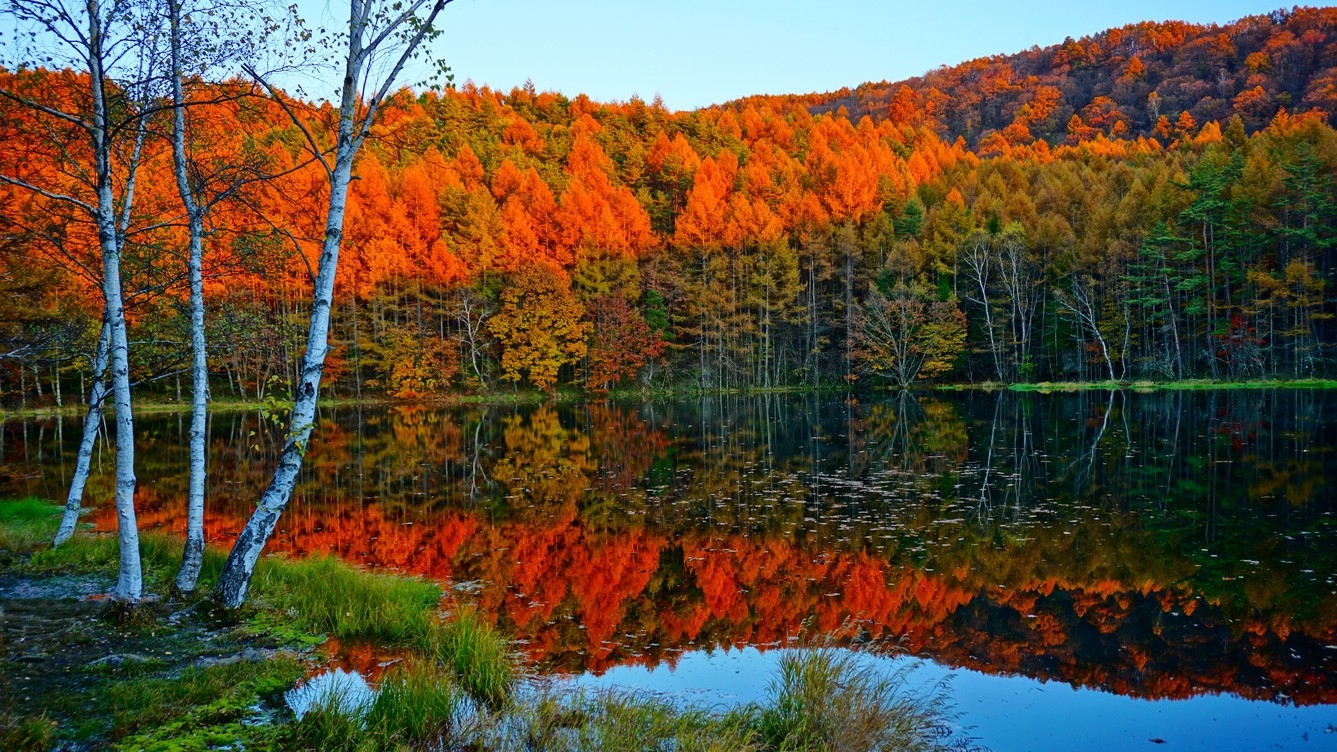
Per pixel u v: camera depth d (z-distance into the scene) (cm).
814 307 5588
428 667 621
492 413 4194
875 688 611
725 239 5747
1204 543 1163
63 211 952
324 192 2742
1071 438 2456
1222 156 5672
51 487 1839
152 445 2716
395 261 5188
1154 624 837
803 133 8888
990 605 908
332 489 1809
